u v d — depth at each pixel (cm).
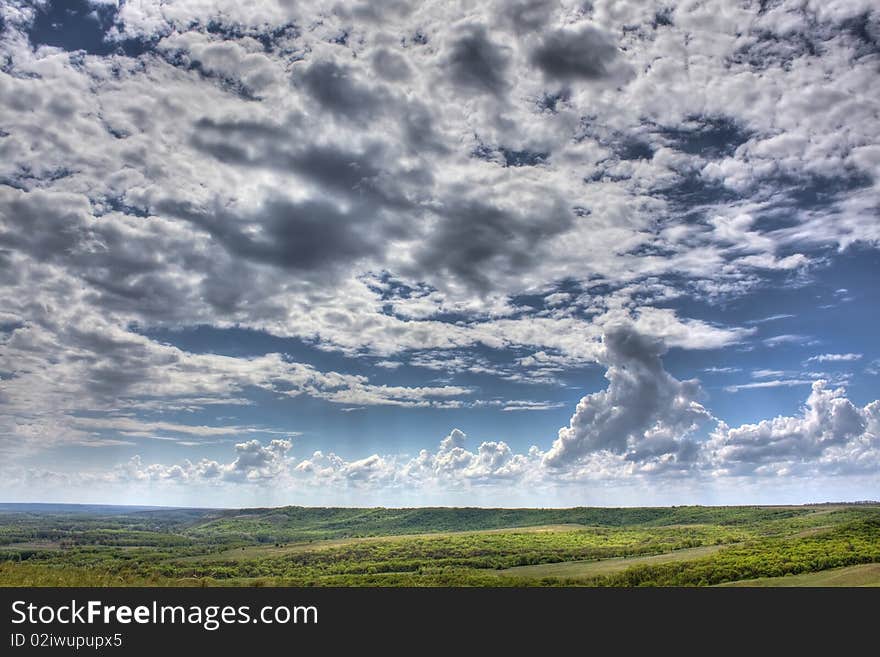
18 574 14862
